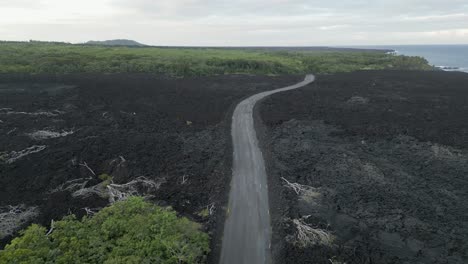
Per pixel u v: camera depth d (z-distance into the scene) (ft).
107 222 70.03
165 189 108.27
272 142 147.84
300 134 158.51
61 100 205.36
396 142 150.92
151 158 130.11
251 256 79.87
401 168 127.13
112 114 182.60
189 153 135.64
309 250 82.79
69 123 167.53
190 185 111.24
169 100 213.05
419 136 156.76
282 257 79.66
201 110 193.77
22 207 97.40
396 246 86.12
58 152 132.16
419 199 106.73
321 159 132.46
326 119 179.83
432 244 87.15
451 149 143.54
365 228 92.43
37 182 111.14
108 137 149.38
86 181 112.37
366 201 104.94
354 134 159.53
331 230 90.84
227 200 102.78
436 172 124.47
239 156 134.51
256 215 95.61
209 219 92.43
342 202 103.86
